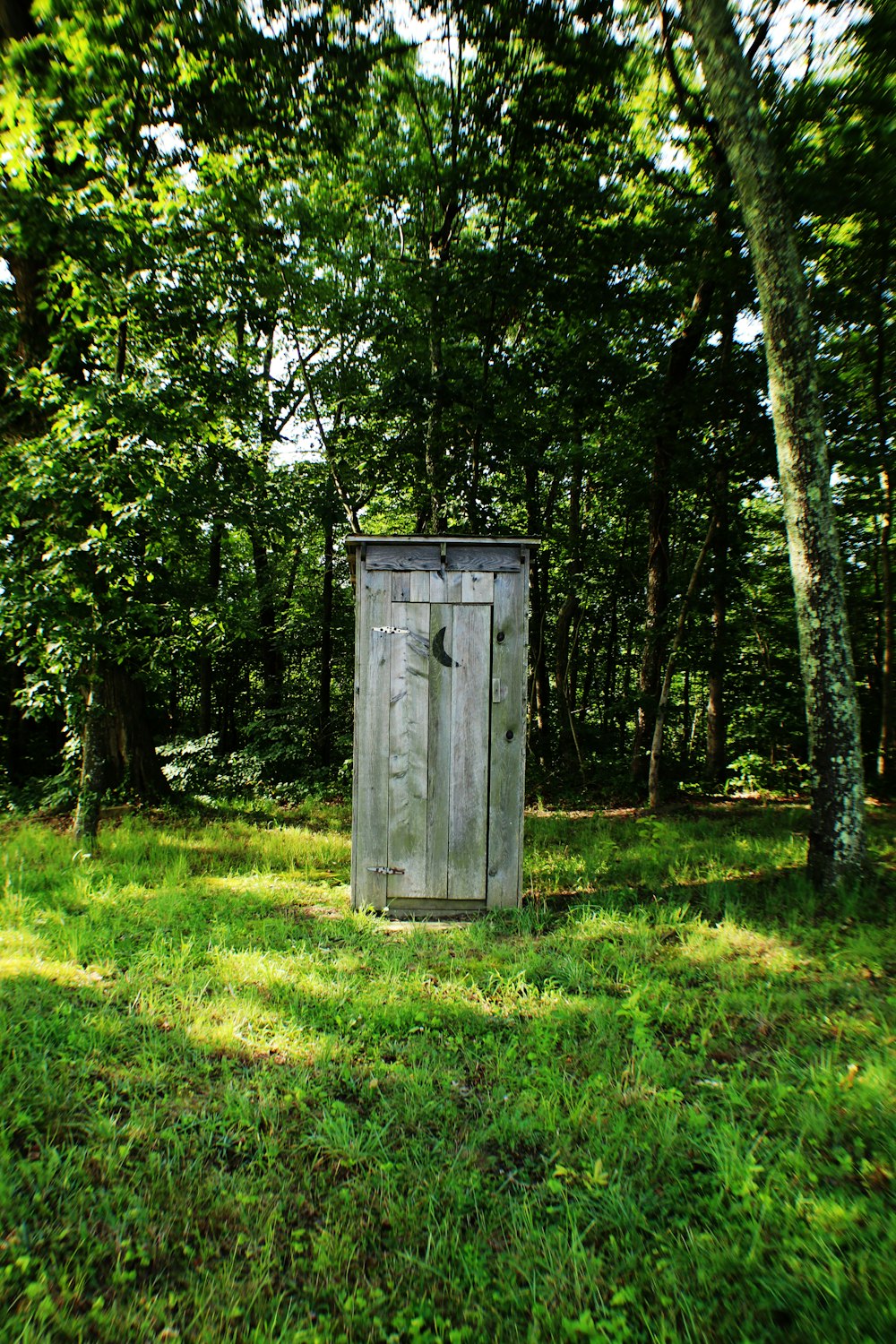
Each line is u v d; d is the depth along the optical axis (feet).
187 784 41.50
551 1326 6.98
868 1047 11.74
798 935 16.78
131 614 24.70
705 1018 12.94
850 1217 8.01
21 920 16.81
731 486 37.06
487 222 38.11
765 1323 6.93
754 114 19.63
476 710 20.11
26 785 39.34
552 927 18.44
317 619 55.57
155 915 18.01
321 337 47.21
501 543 19.97
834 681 19.53
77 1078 10.54
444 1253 7.92
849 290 32.89
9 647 25.85
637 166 34.96
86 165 26.08
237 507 32.60
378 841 20.17
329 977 14.73
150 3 22.74
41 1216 8.07
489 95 33.47
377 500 51.70
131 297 26.55
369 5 26.07
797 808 34.94
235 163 29.71
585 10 29.86
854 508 40.68
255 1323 7.00
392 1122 10.18
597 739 57.77
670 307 36.35
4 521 23.06
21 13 27.50
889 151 27.89
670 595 41.52
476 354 38.63
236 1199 8.50
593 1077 11.11
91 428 23.53
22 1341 6.48
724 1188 8.68
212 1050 11.64
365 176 38.86
